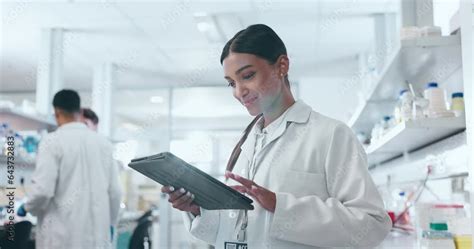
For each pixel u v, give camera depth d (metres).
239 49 1.14
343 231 1.03
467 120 1.33
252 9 3.87
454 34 1.75
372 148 2.85
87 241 2.49
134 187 6.18
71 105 2.63
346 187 1.10
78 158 2.53
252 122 1.37
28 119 3.21
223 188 1.02
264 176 1.20
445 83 2.23
